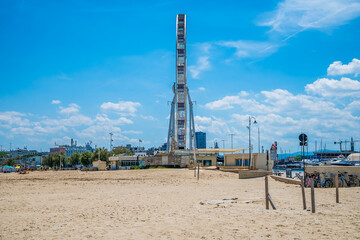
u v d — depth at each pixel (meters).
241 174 47.53
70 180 48.66
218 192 25.81
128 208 16.83
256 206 16.22
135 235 9.80
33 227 11.72
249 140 79.19
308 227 9.84
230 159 86.25
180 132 125.81
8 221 13.13
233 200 19.05
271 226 10.23
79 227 11.48
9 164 179.38
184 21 134.62
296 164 145.00
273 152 47.53
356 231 9.07
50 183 41.56
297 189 26.36
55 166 179.00
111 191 28.47
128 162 121.31
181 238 9.17
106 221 12.64
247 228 10.09
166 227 10.86
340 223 10.29
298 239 8.44
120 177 54.47
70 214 14.99
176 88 129.00
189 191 27.27
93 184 38.78
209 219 12.05
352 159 79.56
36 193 27.28
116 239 9.36
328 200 18.12
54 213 15.44
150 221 12.23
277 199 19.42
